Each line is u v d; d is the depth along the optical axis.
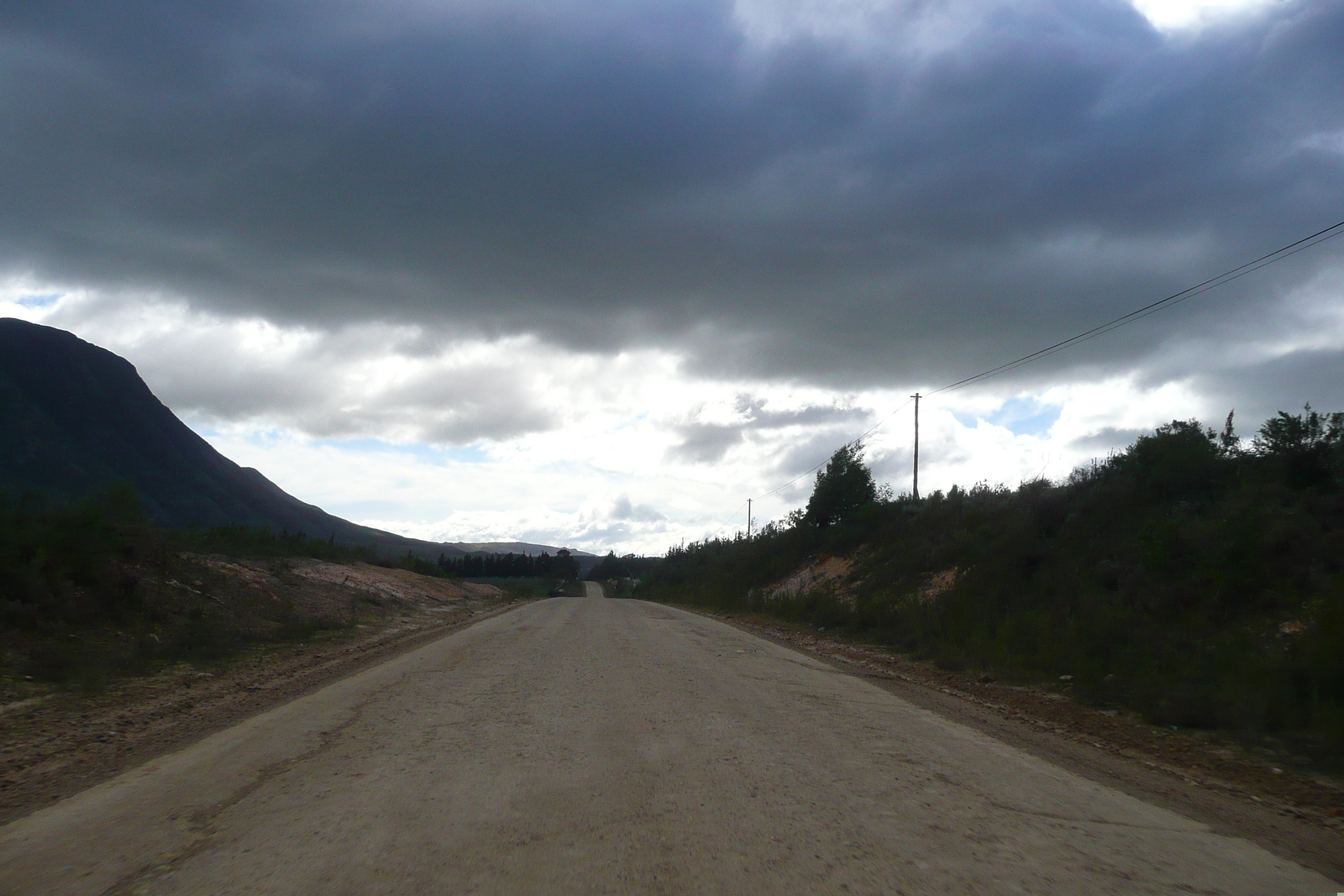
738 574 48.06
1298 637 11.20
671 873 5.03
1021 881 5.00
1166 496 21.00
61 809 6.38
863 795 6.77
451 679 13.09
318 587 26.98
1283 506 17.00
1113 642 14.44
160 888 4.81
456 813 6.19
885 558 32.12
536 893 4.72
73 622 14.70
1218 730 9.94
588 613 32.81
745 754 8.12
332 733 8.98
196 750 8.26
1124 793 7.12
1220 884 5.04
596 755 8.02
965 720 10.46
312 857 5.28
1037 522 23.53
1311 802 7.12
